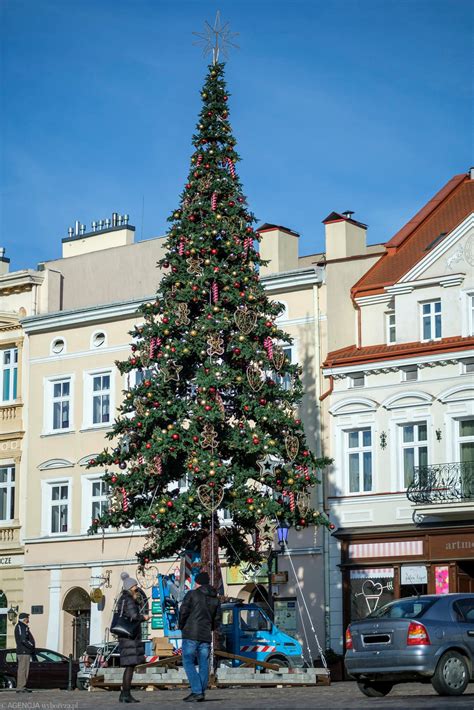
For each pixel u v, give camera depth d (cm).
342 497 4388
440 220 4678
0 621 5219
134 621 2288
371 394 4375
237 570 4553
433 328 4306
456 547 4116
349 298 4572
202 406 3444
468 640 2355
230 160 3716
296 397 3644
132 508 3625
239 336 3528
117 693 2895
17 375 5334
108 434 3609
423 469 4175
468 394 4166
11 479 5300
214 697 2478
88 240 5822
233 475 3512
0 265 5878
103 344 5094
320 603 4391
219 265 3597
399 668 2331
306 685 2928
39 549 5147
